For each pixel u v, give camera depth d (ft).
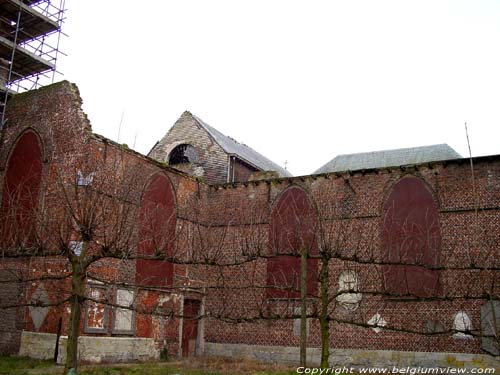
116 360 68.18
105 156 70.74
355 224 77.10
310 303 76.84
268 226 83.97
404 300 71.31
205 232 88.28
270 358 78.79
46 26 100.99
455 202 72.13
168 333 77.61
